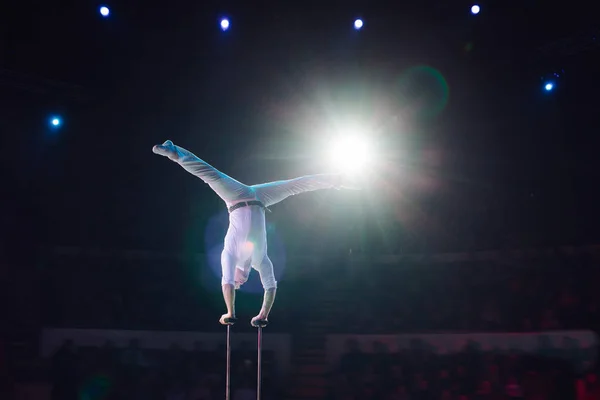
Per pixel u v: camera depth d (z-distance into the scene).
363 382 13.25
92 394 13.59
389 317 15.80
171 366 14.09
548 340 13.32
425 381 13.08
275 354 14.75
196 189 18.41
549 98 16.58
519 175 17.33
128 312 16.14
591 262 15.22
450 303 15.89
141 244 17.81
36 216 16.80
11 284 15.77
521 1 16.05
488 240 17.41
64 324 15.55
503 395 12.52
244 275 6.91
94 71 17.00
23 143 16.61
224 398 13.60
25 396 13.80
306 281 17.36
